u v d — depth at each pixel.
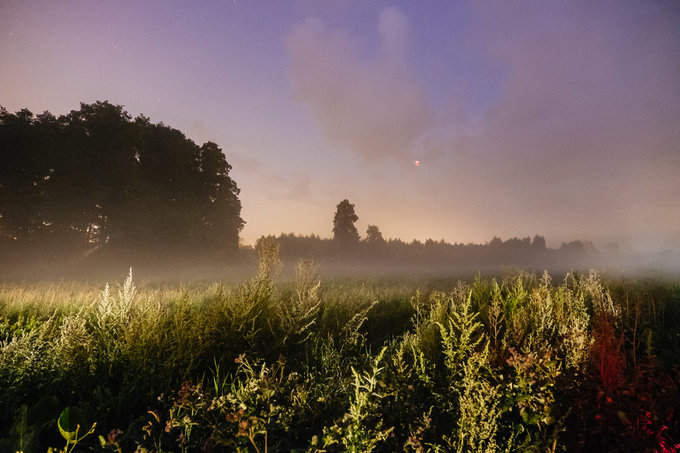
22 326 4.92
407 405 2.56
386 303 8.20
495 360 2.94
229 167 42.84
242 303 4.25
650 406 2.08
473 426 2.05
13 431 2.12
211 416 2.38
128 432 2.27
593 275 5.41
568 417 2.30
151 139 37.03
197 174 39.75
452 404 2.64
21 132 29.31
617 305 4.37
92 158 31.33
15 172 29.08
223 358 3.50
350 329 4.73
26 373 2.84
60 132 31.12
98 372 3.02
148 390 2.87
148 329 3.37
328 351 3.75
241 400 2.29
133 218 32.22
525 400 2.31
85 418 2.17
